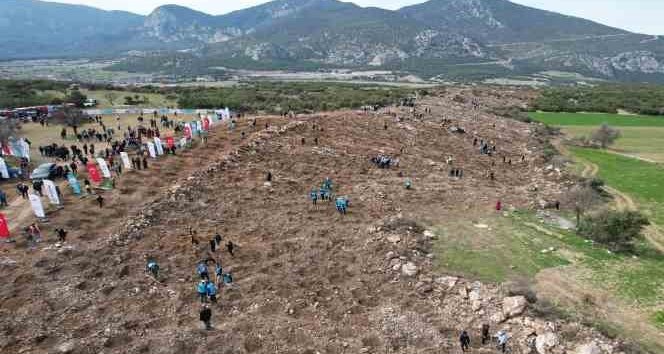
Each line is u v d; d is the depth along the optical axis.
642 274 37.34
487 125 94.62
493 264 37.16
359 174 57.50
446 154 71.31
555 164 71.50
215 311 29.69
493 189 57.06
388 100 117.25
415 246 38.38
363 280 33.56
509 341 27.44
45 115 82.25
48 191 40.28
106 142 64.81
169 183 47.97
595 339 27.33
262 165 55.62
